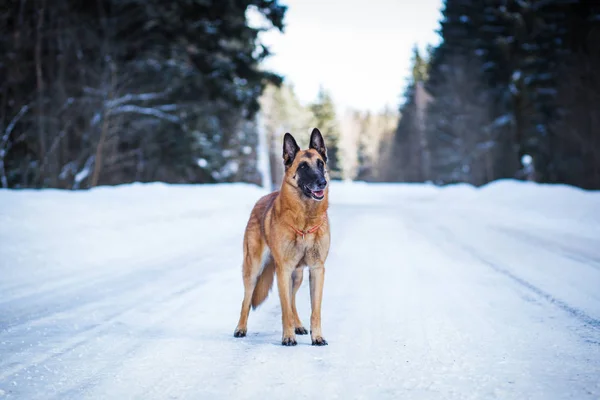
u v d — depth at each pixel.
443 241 11.77
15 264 7.96
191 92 25.44
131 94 23.91
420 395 3.41
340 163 96.12
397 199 31.56
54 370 3.96
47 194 12.52
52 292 6.77
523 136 40.72
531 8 39.25
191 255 9.80
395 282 7.40
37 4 20.16
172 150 26.39
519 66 41.09
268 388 3.56
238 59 26.47
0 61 19.78
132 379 3.77
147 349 4.50
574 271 8.03
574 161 34.00
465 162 52.91
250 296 5.26
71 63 22.61
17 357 4.27
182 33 24.58
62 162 21.73
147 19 23.69
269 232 5.11
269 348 4.57
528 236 12.27
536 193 20.28
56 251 8.88
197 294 6.75
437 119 59.41
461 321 5.33
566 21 35.38
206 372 3.91
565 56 34.81
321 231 4.88
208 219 14.42
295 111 75.06
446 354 4.29
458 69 52.00
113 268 8.46
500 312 5.69
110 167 24.56
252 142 48.69
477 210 20.45
